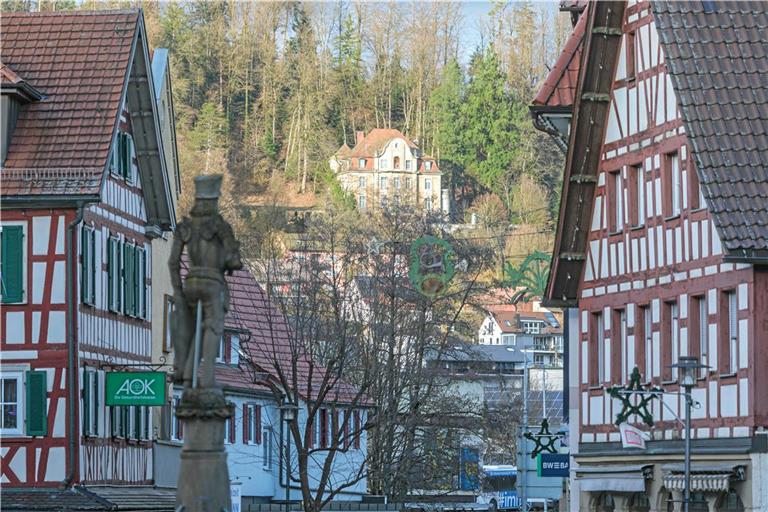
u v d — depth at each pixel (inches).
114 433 3570.4
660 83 3021.7
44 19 3629.4
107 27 3614.7
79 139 3403.1
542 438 3444.9
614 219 3230.8
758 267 2728.8
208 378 1695.4
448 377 5191.9
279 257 6254.9
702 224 2878.9
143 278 3858.3
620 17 3171.8
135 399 3339.1
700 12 2950.3
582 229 3319.4
